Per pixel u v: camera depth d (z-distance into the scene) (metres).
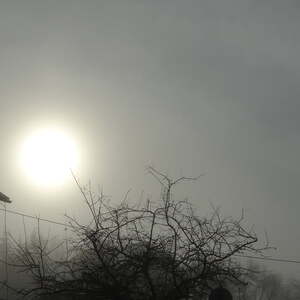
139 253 10.09
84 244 10.27
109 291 9.85
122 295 9.88
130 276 9.99
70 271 10.20
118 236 10.17
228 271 10.07
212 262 9.98
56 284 10.07
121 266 10.05
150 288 10.00
